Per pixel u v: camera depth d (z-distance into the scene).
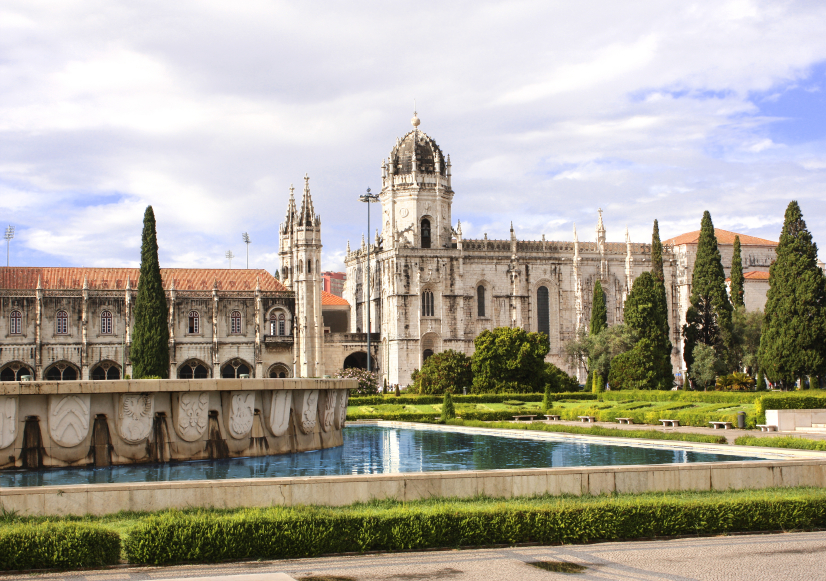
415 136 141.50
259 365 126.12
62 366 119.06
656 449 53.03
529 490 31.19
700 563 23.95
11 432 43.62
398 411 86.56
